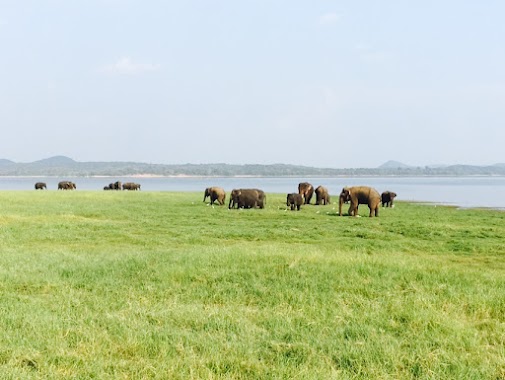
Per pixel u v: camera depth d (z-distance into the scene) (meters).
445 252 17.61
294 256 12.14
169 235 20.50
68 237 18.88
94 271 11.44
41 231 19.95
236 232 21.44
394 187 128.38
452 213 36.00
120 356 6.36
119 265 11.93
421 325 7.58
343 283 10.05
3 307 8.23
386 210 38.41
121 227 22.69
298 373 5.72
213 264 11.62
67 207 32.47
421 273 10.98
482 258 16.42
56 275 11.04
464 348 6.69
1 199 38.16
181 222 26.00
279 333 7.18
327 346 6.67
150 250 15.73
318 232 22.11
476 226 25.98
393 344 6.73
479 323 7.95
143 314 8.10
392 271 11.12
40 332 6.97
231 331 7.27
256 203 36.66
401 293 9.60
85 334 6.93
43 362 5.96
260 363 6.11
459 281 10.52
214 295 9.38
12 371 5.56
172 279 10.51
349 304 8.85
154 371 5.72
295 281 10.09
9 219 23.47
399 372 5.96
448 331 7.29
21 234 19.03
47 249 15.91
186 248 16.27
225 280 10.35
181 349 6.45
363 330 7.23
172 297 9.39
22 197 41.31
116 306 8.72
